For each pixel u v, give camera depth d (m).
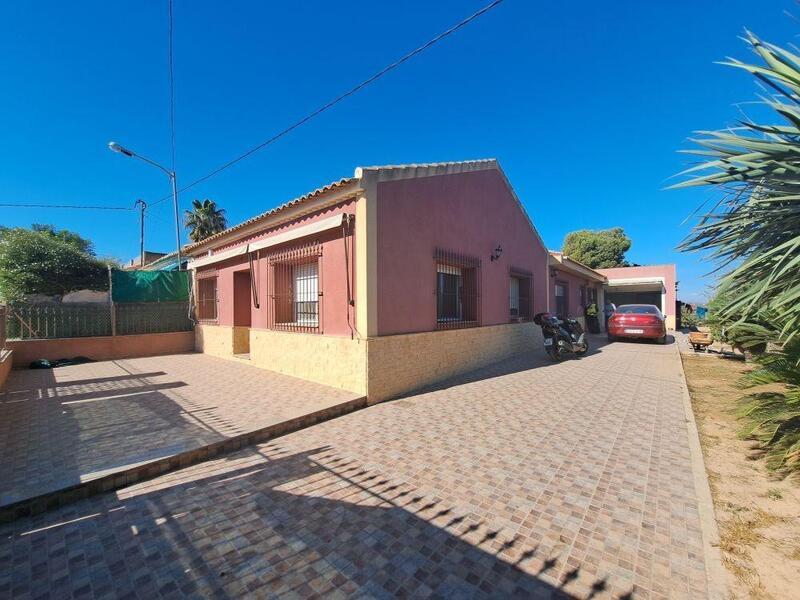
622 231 34.72
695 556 2.32
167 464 3.54
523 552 2.38
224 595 2.05
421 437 4.38
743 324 4.09
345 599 2.02
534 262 12.38
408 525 2.67
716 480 3.29
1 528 2.68
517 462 3.68
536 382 7.27
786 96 2.20
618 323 14.02
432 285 7.25
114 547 2.47
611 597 2.01
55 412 5.01
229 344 9.84
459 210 8.20
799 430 3.70
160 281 11.44
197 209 30.03
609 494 3.06
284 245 7.70
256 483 3.30
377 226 6.04
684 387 6.81
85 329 10.10
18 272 15.98
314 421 4.92
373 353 5.86
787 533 2.51
